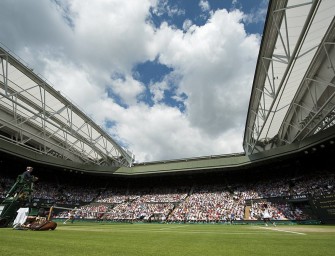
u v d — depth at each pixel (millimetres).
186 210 49062
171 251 5398
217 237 10500
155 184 62469
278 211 39000
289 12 18875
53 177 60750
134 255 4652
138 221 47438
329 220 31078
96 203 57688
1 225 12641
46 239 7078
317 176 42688
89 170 55531
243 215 42219
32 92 34812
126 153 58312
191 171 52500
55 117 40062
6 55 27312
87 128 44375
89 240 7434
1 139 41438
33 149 44750
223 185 55188
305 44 22062
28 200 13766
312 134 38062
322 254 5188
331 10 18641
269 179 50875
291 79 26781
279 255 5027
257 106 30859
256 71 25438
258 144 45750
